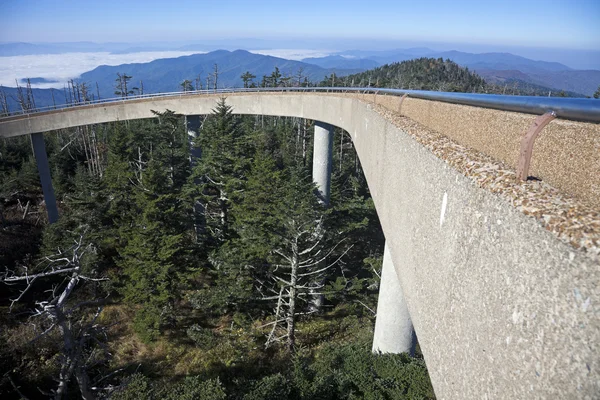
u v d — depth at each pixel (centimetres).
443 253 238
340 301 2266
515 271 148
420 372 1139
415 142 325
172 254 1889
